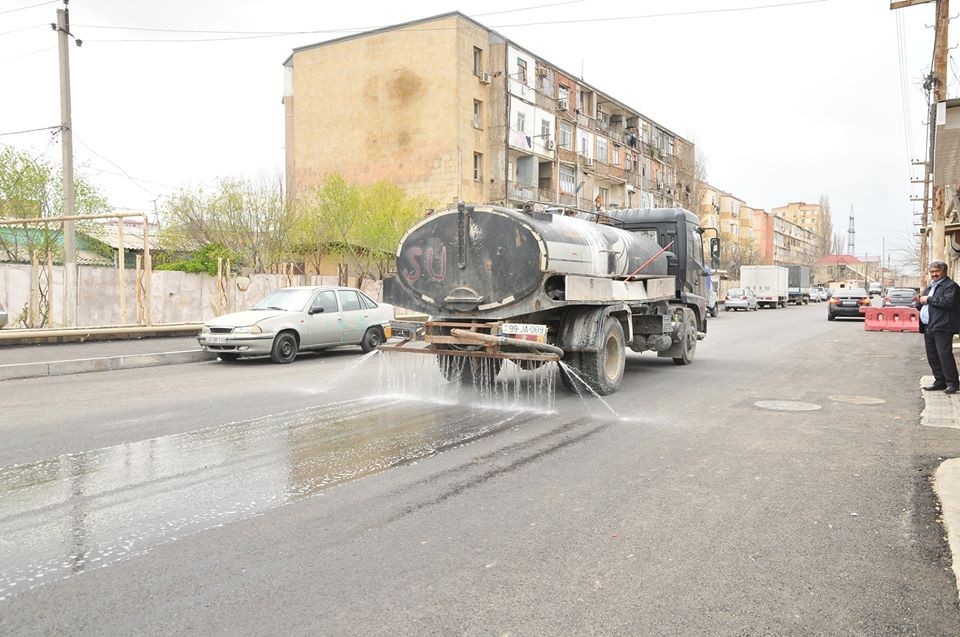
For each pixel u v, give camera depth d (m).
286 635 2.89
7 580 3.40
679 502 4.66
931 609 3.15
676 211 12.81
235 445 6.25
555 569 3.56
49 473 5.29
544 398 9.00
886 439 6.62
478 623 2.99
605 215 12.30
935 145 9.64
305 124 41.75
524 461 5.72
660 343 11.32
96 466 5.49
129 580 3.40
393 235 31.12
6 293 19.61
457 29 37.75
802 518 4.35
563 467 5.54
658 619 3.04
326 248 32.75
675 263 12.42
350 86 40.41
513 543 3.91
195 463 5.60
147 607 3.12
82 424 7.19
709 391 9.67
